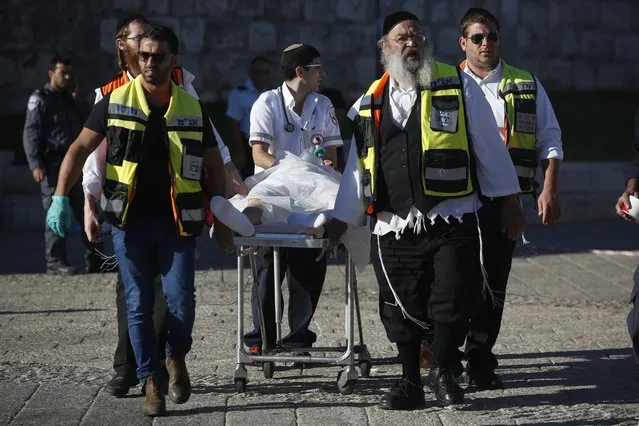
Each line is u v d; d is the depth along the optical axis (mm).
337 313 25062
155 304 17984
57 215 16656
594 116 52031
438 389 16875
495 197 16750
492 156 16438
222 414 16766
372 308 25766
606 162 43000
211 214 17344
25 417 16609
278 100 20328
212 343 21859
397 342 17016
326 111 20406
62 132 30859
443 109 16281
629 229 39688
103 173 17453
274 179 18266
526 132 18516
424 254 16594
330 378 19172
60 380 18906
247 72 53250
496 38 18641
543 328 23500
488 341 18297
